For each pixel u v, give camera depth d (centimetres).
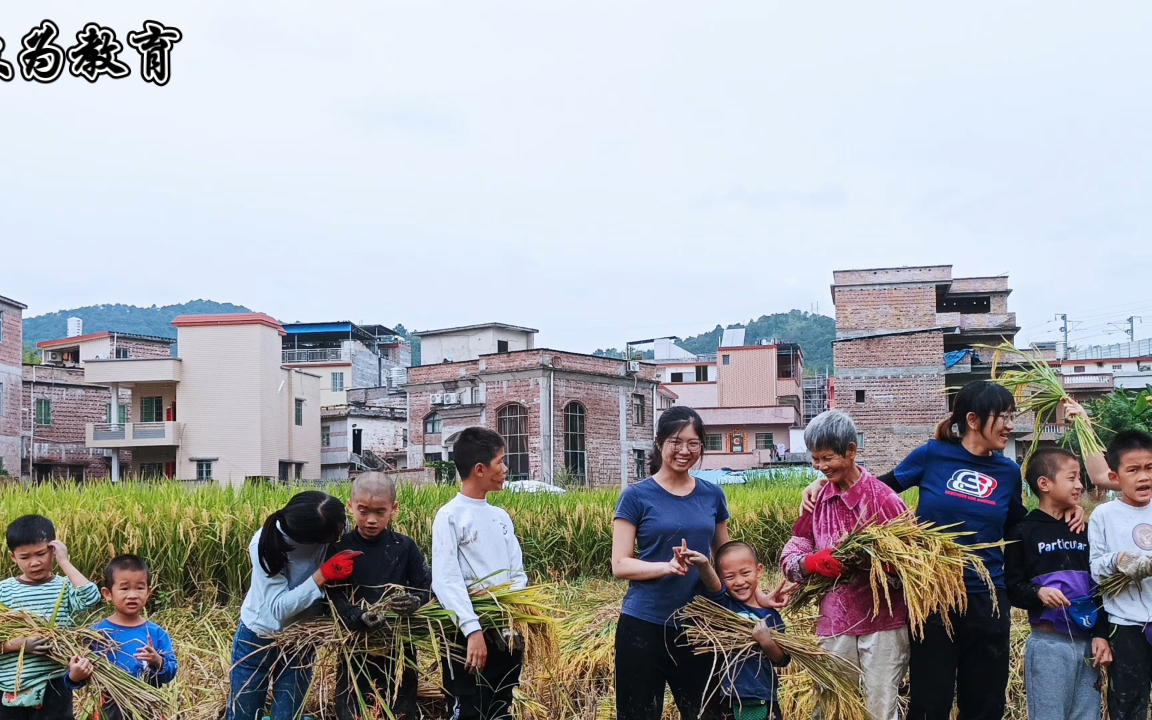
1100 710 470
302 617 428
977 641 433
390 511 435
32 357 5284
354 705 422
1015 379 557
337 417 4750
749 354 5438
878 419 3566
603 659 608
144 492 1062
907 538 412
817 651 415
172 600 894
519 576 461
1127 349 6469
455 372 3909
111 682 425
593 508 1216
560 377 3638
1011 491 454
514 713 525
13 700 423
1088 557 454
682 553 407
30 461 3962
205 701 550
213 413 3891
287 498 1070
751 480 2041
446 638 429
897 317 3766
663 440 440
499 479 455
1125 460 447
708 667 434
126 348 4975
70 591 473
